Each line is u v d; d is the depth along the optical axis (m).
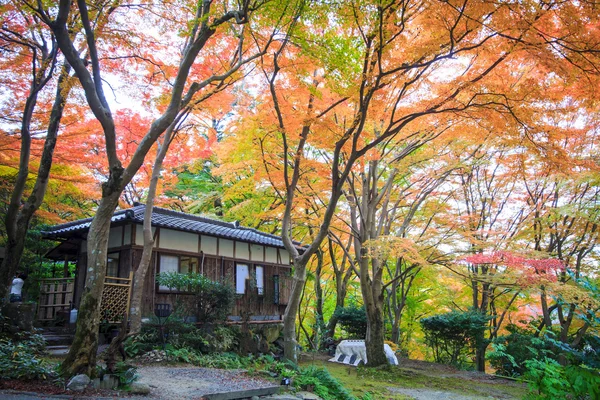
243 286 14.75
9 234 9.62
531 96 8.23
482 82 8.57
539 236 14.67
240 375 8.72
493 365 15.01
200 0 7.89
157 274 12.11
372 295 14.21
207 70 11.19
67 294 13.64
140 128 13.26
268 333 14.16
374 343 13.92
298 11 7.82
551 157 8.61
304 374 9.34
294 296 10.71
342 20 7.93
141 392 6.36
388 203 16.66
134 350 9.70
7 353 6.50
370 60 8.41
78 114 11.17
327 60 8.12
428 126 11.54
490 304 18.31
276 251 16.55
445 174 14.37
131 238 11.80
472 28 7.58
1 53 9.75
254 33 9.09
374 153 11.87
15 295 11.93
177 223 12.95
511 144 9.42
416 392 10.92
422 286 20.45
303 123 9.87
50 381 5.96
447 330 16.94
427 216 16.94
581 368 4.25
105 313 10.04
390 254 13.12
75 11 8.79
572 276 5.52
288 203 11.17
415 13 8.67
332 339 17.92
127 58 10.17
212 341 11.02
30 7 7.09
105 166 13.74
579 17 6.72
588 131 11.96
